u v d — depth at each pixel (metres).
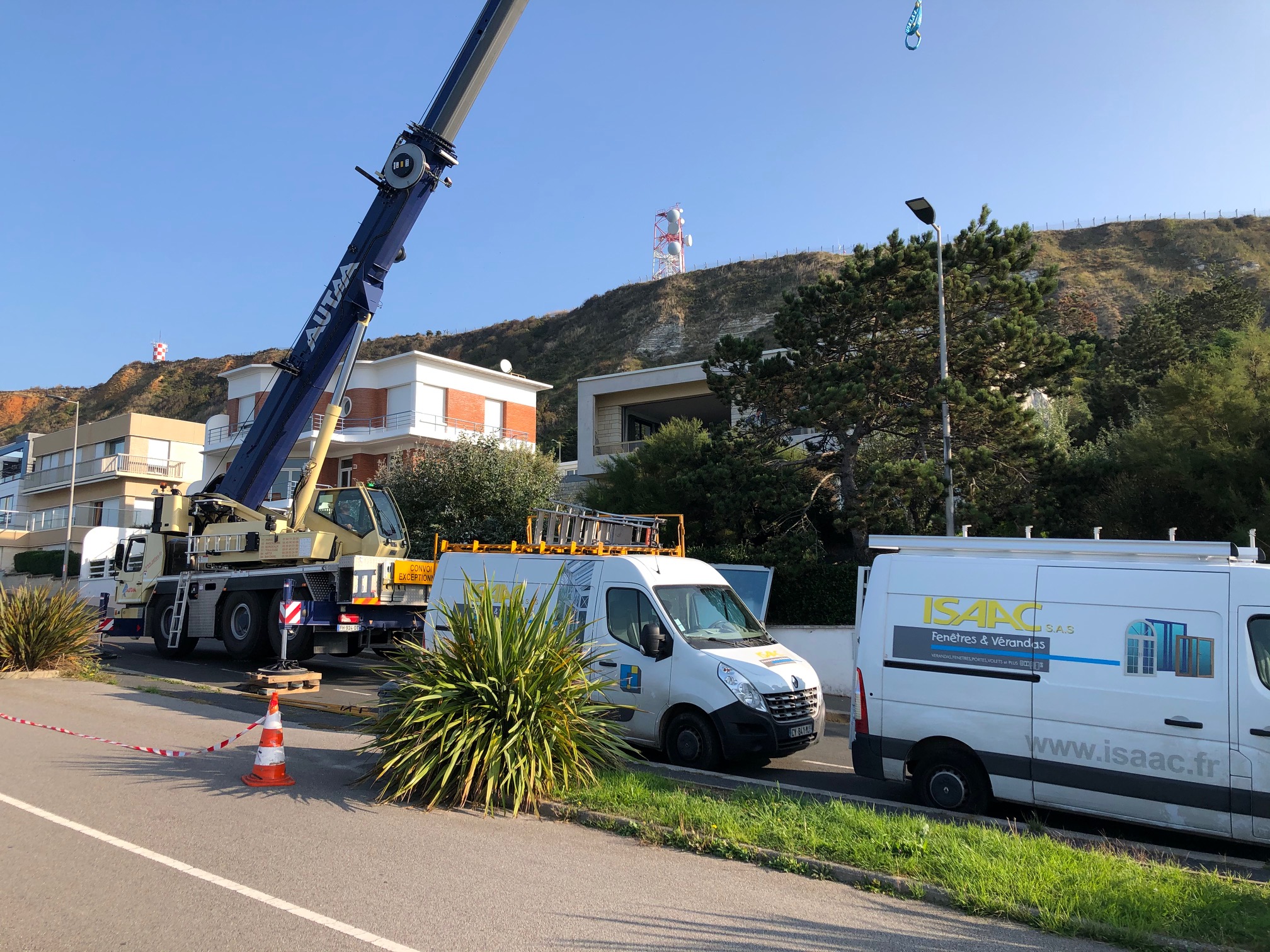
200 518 18.08
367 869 5.38
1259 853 6.66
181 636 17.50
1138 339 42.25
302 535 15.77
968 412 15.95
